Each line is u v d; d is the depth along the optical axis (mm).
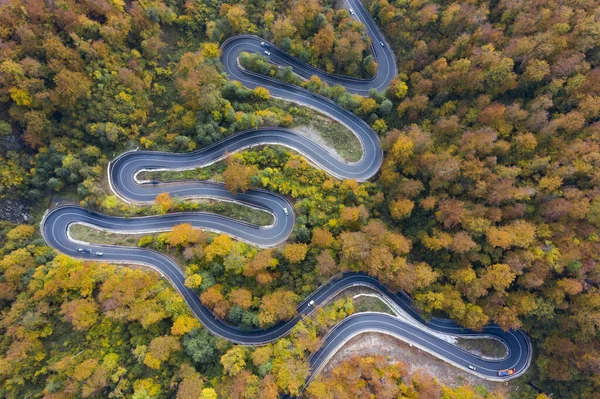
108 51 114000
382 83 138250
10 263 95750
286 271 107188
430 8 123062
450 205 107125
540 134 106688
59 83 102062
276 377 89250
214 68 121250
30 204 108938
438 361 105562
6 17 98125
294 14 129500
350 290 110812
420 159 112875
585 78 102500
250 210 115688
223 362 89875
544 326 103812
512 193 101062
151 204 116562
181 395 85938
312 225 110375
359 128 128625
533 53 108375
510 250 102500
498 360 106938
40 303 93500
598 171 97875
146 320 92250
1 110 101438
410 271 102938
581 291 97625
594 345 95875
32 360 89875
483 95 115938
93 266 100188
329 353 101438
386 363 97688
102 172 116000
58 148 108312
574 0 110375
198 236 104750
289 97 131750
